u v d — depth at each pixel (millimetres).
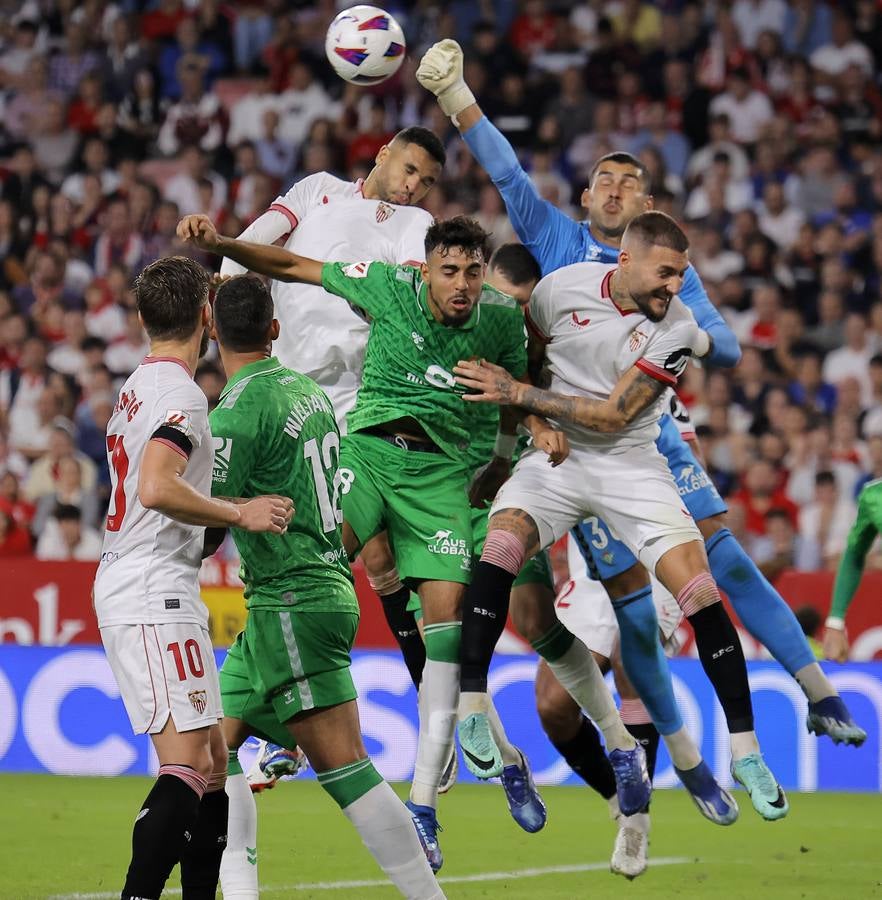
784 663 22531
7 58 58562
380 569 21531
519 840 25281
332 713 16641
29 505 44312
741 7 55469
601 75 55062
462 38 57469
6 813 26672
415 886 16547
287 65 57344
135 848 15008
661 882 21344
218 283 19672
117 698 32938
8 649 33469
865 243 49500
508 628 34844
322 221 22984
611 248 21984
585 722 22891
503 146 21734
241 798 17859
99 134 56906
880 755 31562
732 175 52281
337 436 17500
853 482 43344
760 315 48031
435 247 18641
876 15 54781
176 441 15023
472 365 19047
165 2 58938
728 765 31188
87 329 50844
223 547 38906
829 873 22219
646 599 21047
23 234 53812
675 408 24719
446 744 19328
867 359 46969
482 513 21562
